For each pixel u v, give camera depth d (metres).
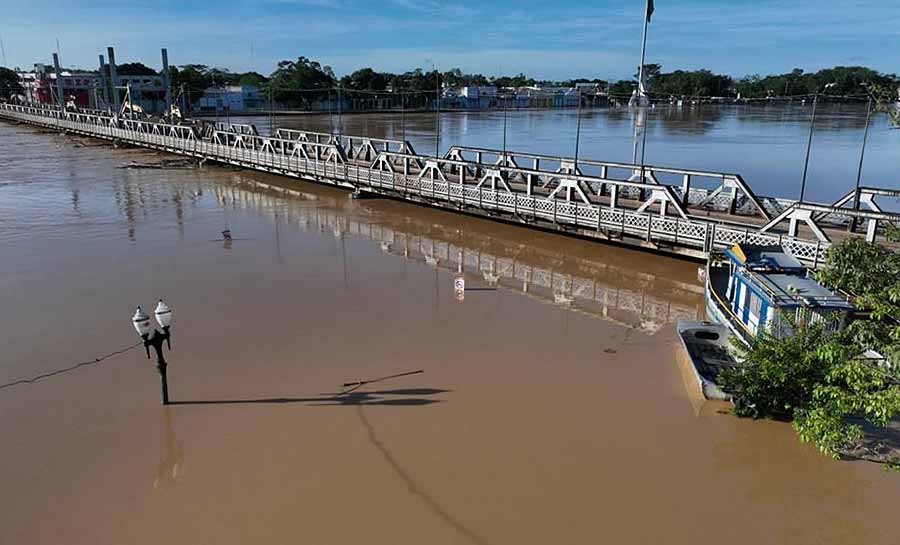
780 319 13.75
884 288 9.84
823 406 11.36
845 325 13.15
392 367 15.41
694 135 83.56
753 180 47.81
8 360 15.77
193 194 39.47
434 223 31.17
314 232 29.52
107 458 11.69
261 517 10.12
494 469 11.30
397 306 19.72
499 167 29.41
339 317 18.73
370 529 9.84
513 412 13.24
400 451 11.85
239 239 28.09
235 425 12.77
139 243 27.36
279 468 11.35
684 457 11.62
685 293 21.12
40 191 40.00
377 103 152.12
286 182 43.94
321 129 95.62
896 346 8.48
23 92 144.75
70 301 20.03
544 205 27.17
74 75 121.19
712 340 15.72
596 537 9.66
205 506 10.39
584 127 100.81
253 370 15.20
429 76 162.50
